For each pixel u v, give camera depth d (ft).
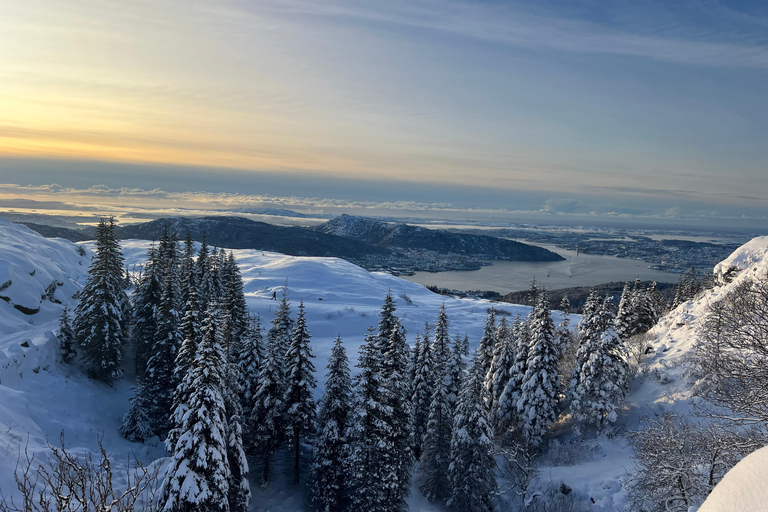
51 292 180.04
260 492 107.65
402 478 102.99
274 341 110.63
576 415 120.06
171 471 68.28
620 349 117.39
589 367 117.60
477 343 239.71
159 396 116.88
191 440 67.97
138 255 445.37
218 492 69.56
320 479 99.55
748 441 50.93
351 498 96.99
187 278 155.84
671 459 62.75
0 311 149.18
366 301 310.45
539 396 119.24
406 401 107.65
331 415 102.01
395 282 436.35
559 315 273.33
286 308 144.05
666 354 128.67
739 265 148.77
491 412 137.80
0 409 90.94
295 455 110.93
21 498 61.62
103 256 132.57
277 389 107.86
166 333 122.31
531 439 118.21
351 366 178.91
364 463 94.89
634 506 78.33
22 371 112.27
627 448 105.29
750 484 7.10
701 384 101.81
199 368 70.95
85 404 118.42
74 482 25.75
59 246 238.27
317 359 191.31
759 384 50.14
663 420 73.92
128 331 166.71
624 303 157.28
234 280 160.25
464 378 115.14
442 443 114.83
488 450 102.73
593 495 91.97
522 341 132.57
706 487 57.62
